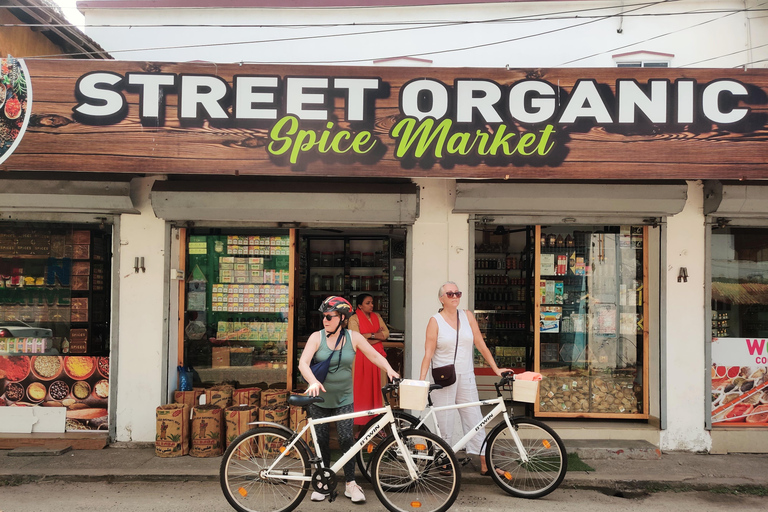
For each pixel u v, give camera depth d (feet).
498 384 14.25
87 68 15.05
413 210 17.75
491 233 23.90
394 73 15.15
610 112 15.07
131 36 21.75
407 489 13.41
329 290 29.45
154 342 18.45
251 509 12.83
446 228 18.58
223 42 21.66
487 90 15.14
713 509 13.84
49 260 19.17
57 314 19.10
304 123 15.20
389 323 29.37
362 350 13.41
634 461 17.06
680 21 20.81
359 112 15.20
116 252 18.57
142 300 18.53
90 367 18.92
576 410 19.63
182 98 15.14
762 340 18.72
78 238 19.16
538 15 21.31
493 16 21.50
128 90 15.10
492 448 14.35
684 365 18.33
